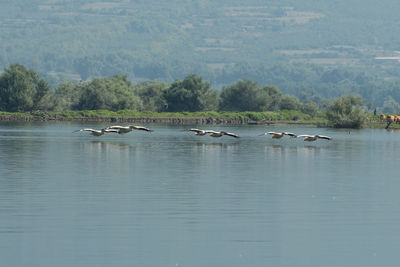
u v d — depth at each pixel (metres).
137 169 139.62
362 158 172.50
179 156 170.75
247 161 159.62
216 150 191.88
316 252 73.94
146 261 70.31
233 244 76.44
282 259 71.56
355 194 108.62
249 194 107.19
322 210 94.44
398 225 85.50
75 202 98.31
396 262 71.06
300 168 145.75
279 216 90.12
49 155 169.38
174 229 82.44
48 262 69.75
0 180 120.06
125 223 85.19
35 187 112.12
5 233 79.69
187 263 69.94
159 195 105.19
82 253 72.56
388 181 125.06
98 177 125.62
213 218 88.50
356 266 69.81
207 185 116.56
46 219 86.81
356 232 81.94
